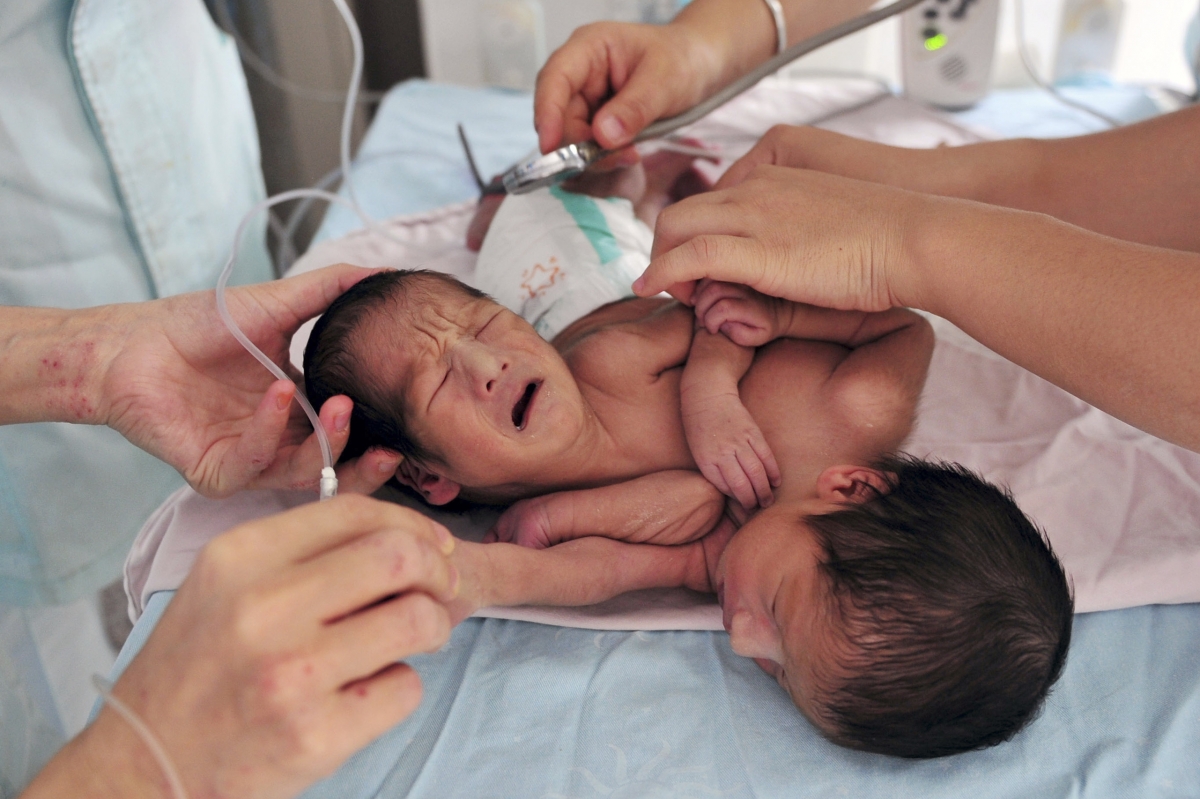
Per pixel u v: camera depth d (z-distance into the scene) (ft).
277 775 1.70
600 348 3.45
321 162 7.86
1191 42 5.94
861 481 2.88
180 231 4.67
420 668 2.81
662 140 5.04
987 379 3.88
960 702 2.41
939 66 6.12
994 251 2.56
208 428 2.90
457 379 2.97
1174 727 2.55
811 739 2.56
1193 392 2.25
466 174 5.74
